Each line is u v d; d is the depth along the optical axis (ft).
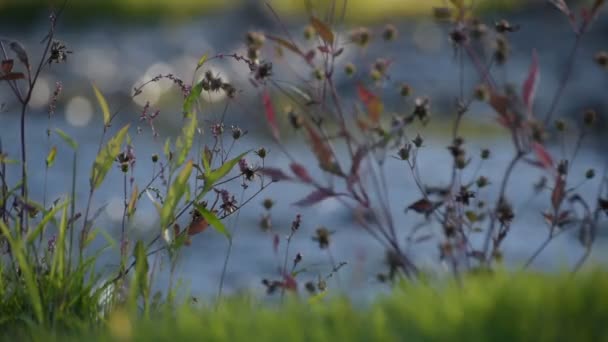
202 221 17.30
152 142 57.16
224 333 13.25
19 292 16.92
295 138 57.16
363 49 18.26
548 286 13.92
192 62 95.66
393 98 72.84
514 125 17.07
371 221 18.49
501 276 14.70
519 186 45.91
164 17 118.73
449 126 63.21
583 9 17.72
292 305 14.32
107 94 77.61
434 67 86.28
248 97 66.13
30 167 49.78
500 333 12.59
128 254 17.75
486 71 17.66
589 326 12.84
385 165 49.96
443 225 17.07
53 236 18.69
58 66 85.25
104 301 17.39
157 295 16.85
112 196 43.60
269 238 37.14
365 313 14.02
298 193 44.83
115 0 117.80
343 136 17.21
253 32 17.51
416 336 12.70
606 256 18.06
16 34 109.09
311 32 18.31
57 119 67.87
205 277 31.42
